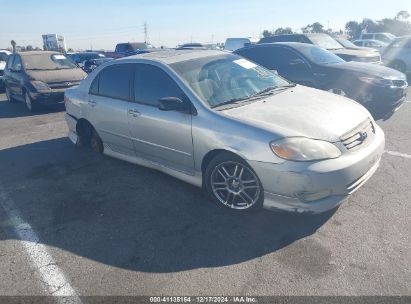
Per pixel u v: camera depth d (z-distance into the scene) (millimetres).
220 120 3348
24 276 2754
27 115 8922
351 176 2998
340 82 6566
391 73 6445
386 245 2852
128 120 4293
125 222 3449
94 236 3244
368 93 6281
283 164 2949
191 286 2541
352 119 3416
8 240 3260
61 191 4227
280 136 3010
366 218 3246
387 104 6215
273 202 3160
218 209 3580
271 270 2650
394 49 13664
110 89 4625
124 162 5016
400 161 4547
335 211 3389
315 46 7645
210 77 3961
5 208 3887
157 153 4109
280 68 7430
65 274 2750
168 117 3764
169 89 3854
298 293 2416
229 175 3424
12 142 6488
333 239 2973
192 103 3596
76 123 5359
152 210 3643
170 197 3893
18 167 5141
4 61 14703
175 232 3227
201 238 3105
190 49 4949
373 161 3295
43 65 9758
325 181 2895
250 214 3439
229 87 3938
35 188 4367
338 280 2506
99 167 4898
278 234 3096
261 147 3055
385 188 3811
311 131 3090
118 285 2596
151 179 4383
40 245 3154
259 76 4406
